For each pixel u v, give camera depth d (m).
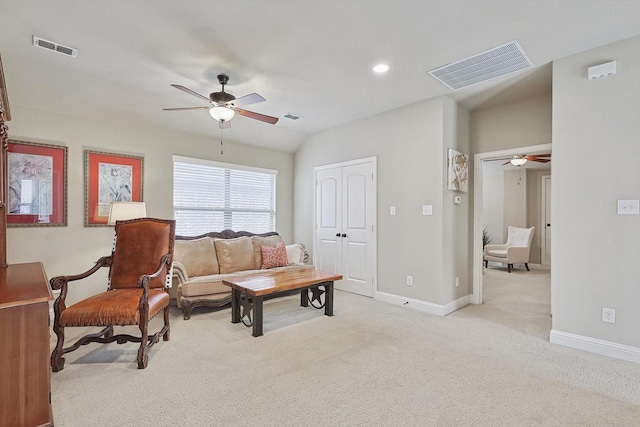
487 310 4.02
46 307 1.70
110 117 4.00
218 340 2.98
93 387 2.14
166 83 3.45
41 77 3.22
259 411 1.89
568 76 2.86
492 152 4.19
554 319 2.94
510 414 1.87
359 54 2.84
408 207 4.13
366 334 3.14
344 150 5.00
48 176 3.62
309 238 5.65
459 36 2.55
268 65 3.04
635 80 2.55
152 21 2.35
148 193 4.36
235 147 5.26
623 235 2.60
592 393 2.10
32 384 1.65
